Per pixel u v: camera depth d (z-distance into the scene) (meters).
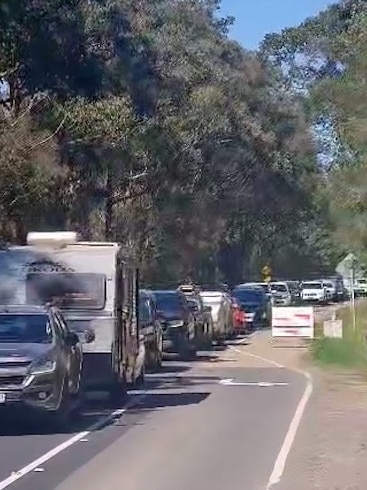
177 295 36.31
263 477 12.90
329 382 26.53
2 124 31.83
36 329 18.41
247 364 33.31
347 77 35.72
